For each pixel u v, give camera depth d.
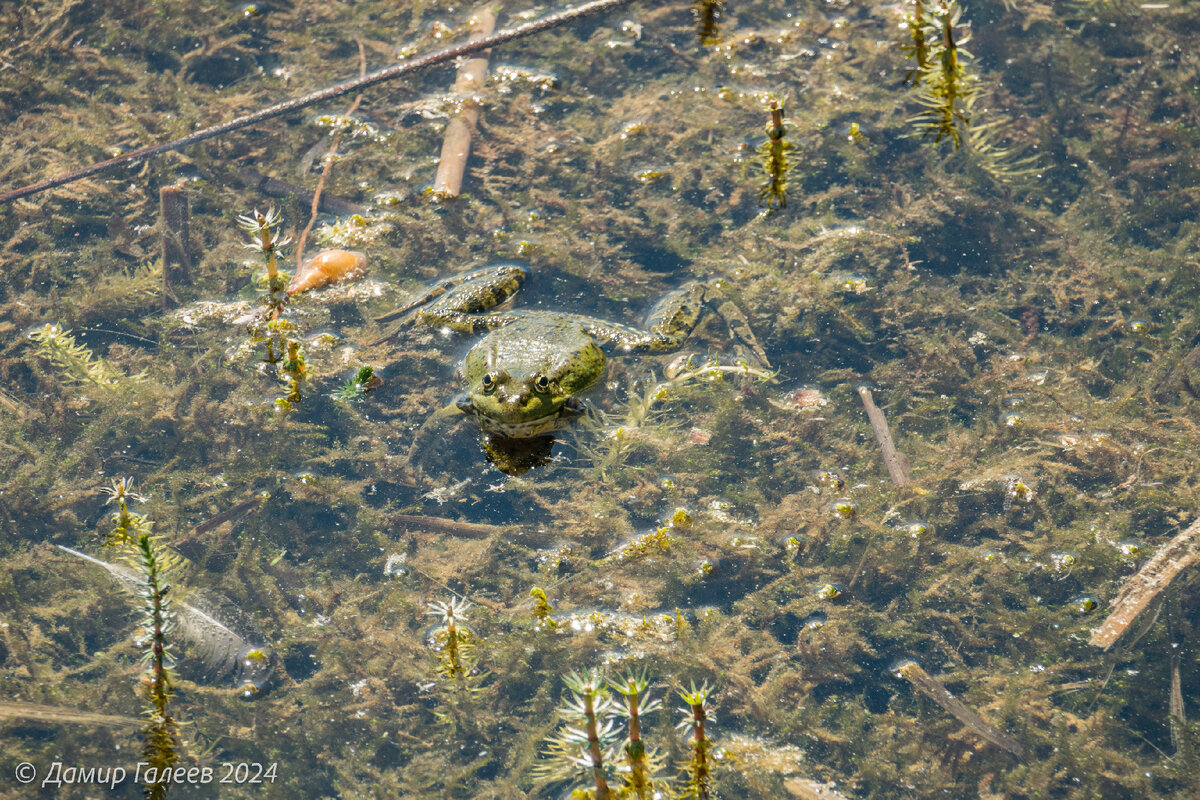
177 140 5.93
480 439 4.56
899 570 4.10
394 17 7.13
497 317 4.97
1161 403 4.68
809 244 5.63
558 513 4.23
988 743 3.52
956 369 4.94
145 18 6.91
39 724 3.36
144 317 5.07
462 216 5.75
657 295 5.30
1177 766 3.40
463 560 4.06
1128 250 5.53
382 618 3.84
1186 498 4.22
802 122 6.35
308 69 6.65
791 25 7.09
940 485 4.40
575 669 3.62
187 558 3.99
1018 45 6.86
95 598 3.84
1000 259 5.59
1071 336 5.14
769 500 4.34
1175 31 6.85
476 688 3.62
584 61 6.88
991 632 3.90
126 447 4.50
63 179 5.56
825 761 3.46
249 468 4.41
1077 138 6.23
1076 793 3.36
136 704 3.44
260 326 4.99
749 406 4.76
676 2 7.36
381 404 4.73
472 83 6.54
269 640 3.74
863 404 4.81
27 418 4.56
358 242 5.50
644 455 4.50
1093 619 3.88
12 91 6.27
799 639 3.85
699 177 6.09
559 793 3.26
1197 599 3.91
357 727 3.51
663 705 3.49
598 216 5.81
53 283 5.21
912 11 6.63
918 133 6.27
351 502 4.30
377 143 6.13
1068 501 4.30
